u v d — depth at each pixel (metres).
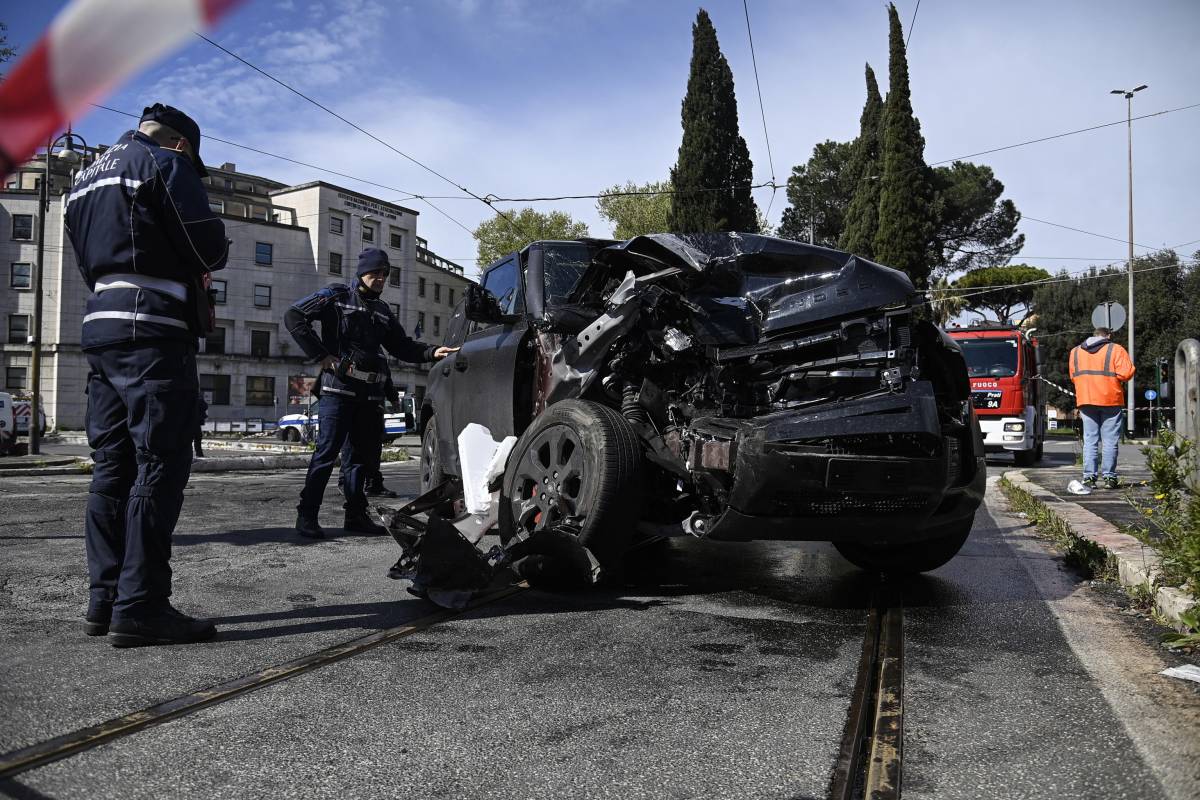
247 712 2.25
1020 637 3.11
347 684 2.49
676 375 3.86
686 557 4.80
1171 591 3.41
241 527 5.68
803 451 3.15
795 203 47.12
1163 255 42.53
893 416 3.21
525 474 3.88
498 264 5.52
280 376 46.56
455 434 5.57
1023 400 13.57
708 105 29.73
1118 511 6.38
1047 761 1.97
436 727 2.15
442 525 3.47
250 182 56.16
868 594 3.86
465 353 5.41
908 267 32.12
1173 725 2.21
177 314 2.94
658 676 2.60
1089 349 8.20
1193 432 3.30
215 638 2.98
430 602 3.59
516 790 1.79
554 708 2.31
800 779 1.86
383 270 5.40
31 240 42.00
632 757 1.98
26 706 2.24
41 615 3.26
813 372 3.42
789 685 2.52
